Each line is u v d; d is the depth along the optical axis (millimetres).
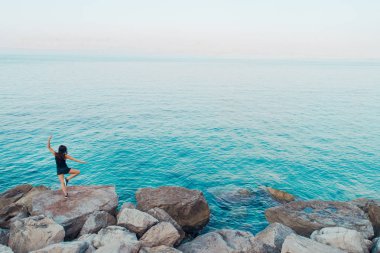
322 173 26062
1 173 24234
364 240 13188
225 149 31734
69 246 10961
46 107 51562
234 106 58344
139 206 16250
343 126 42562
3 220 14883
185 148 31719
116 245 11156
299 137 36719
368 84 109562
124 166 26547
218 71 191500
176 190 17312
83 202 15055
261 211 19000
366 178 25281
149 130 38500
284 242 11875
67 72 142375
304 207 16375
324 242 12523
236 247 12594
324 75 163125
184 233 14953
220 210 19047
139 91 78625
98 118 44500
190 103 61000
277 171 26281
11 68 156875
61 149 14688
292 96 74375
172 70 190250
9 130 36312
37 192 16828
